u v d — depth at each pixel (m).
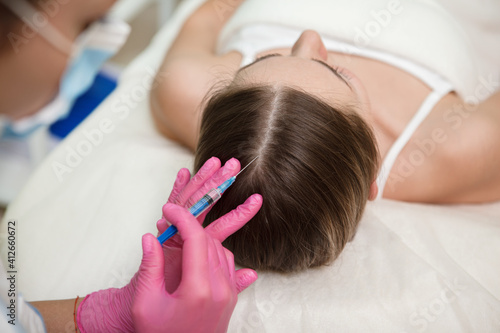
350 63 1.05
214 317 0.61
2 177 1.36
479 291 0.81
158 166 1.06
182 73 1.06
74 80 0.76
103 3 0.69
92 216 1.00
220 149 0.71
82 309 0.72
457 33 1.13
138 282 0.60
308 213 0.69
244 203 0.65
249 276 0.69
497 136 0.97
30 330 0.69
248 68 0.76
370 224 0.91
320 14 1.06
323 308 0.80
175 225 0.62
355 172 0.71
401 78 1.04
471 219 0.97
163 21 1.82
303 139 0.66
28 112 0.72
